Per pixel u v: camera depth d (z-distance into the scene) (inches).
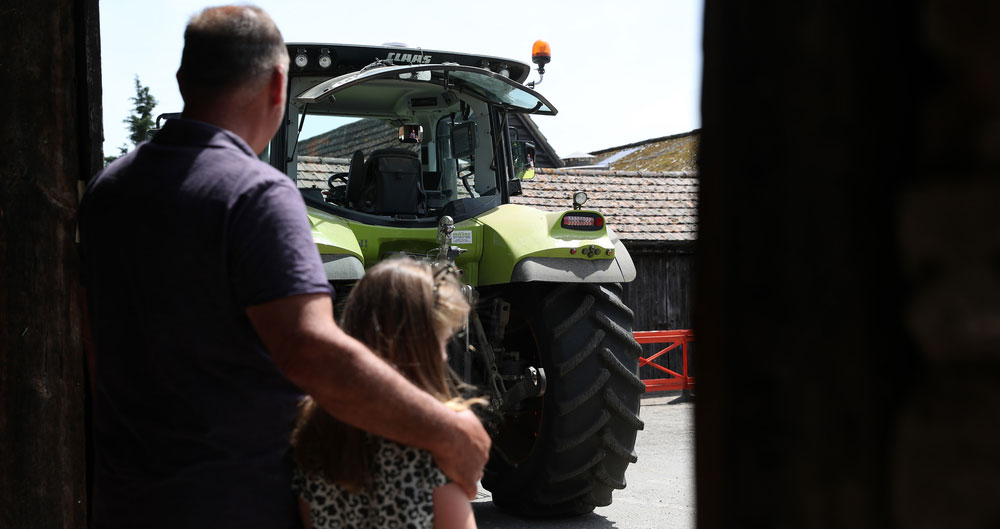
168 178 57.6
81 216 62.6
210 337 56.1
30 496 81.7
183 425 56.4
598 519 192.2
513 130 205.9
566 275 175.2
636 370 178.5
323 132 193.0
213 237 55.2
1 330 82.0
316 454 57.6
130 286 57.8
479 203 191.8
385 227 180.4
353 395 52.4
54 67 83.0
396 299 59.4
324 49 183.3
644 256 494.0
